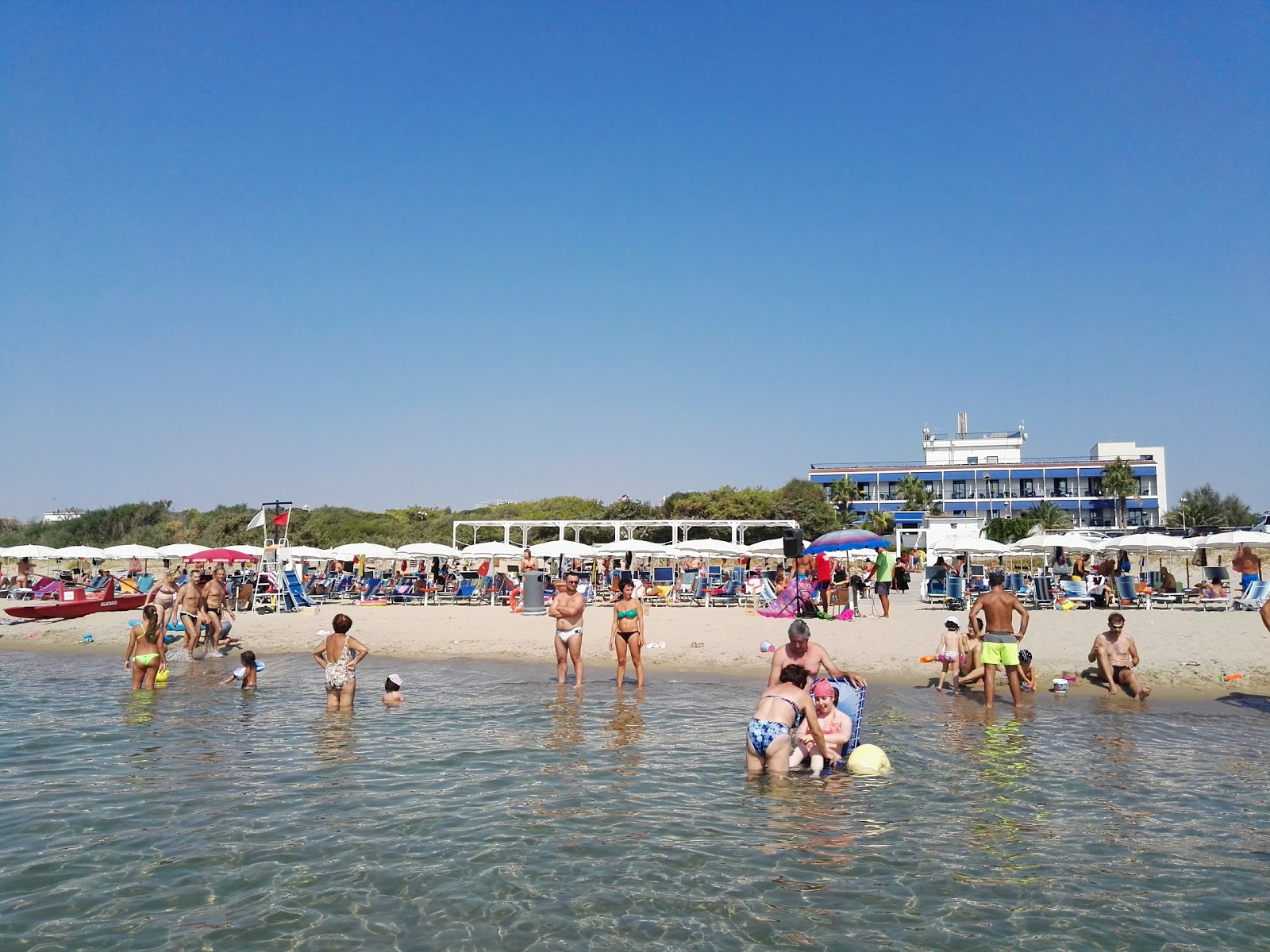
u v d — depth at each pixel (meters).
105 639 21.00
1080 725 11.45
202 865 6.63
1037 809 7.94
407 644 19.28
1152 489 81.00
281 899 6.03
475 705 12.88
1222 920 5.73
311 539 64.00
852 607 21.78
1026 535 60.16
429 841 7.12
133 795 8.38
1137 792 8.48
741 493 75.81
